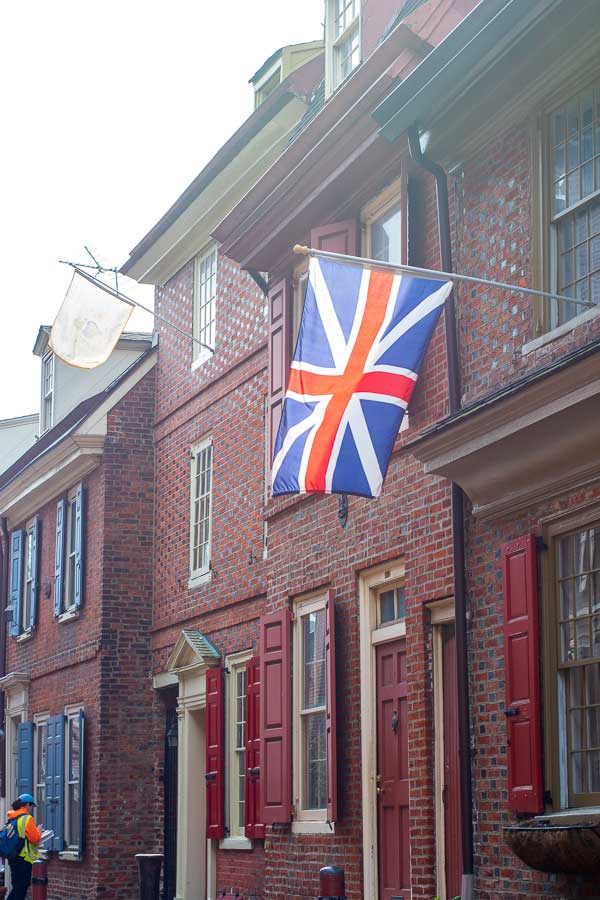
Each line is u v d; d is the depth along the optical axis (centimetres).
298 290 1608
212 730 1838
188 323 2108
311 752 1491
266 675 1560
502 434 1067
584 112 1102
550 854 960
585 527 1045
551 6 1055
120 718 2116
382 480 1114
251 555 1803
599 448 1011
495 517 1141
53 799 2275
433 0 1304
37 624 2528
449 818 1216
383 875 1326
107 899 2053
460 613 1170
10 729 2647
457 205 1249
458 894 1187
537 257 1126
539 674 1057
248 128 1817
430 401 1277
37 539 2564
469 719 1153
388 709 1344
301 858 1468
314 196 1486
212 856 1812
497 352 1171
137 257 2200
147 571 2170
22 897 1877
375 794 1346
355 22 1603
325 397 1114
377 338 1116
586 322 1059
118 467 2186
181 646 1952
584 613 1041
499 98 1174
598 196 1073
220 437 1944
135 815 2094
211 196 1973
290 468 1112
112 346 1877
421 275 1113
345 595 1416
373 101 1337
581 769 1029
